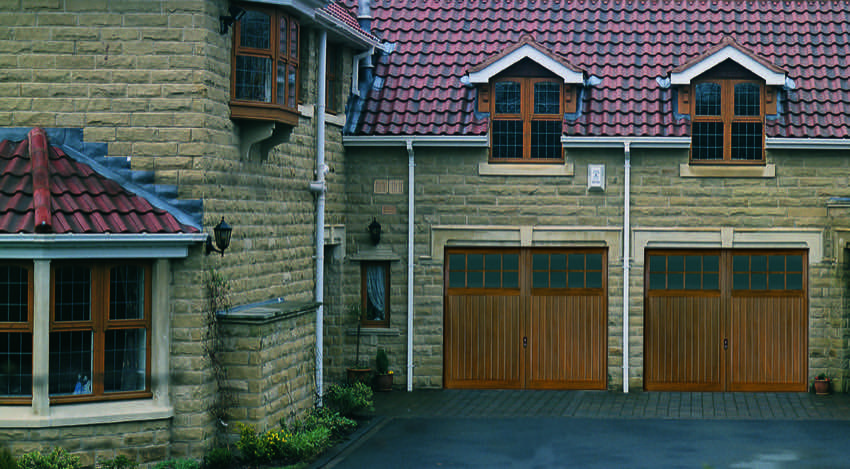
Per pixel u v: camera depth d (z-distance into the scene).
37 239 13.23
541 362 21.38
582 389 21.28
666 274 21.27
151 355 14.49
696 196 21.05
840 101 21.08
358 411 18.92
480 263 21.53
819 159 20.89
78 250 13.62
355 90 21.78
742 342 21.11
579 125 20.98
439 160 21.44
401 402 20.00
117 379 14.38
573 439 16.67
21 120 14.62
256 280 16.31
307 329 17.14
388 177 21.48
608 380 21.19
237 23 15.48
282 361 15.83
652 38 22.38
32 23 14.62
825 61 21.75
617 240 21.14
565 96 21.14
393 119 21.34
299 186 18.30
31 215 13.48
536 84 21.36
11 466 11.84
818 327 20.94
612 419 18.31
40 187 13.67
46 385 13.70
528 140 21.34
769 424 17.88
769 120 20.97
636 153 21.08
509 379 21.44
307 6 16.72
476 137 20.94
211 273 14.73
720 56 20.70
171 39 14.60
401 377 21.53
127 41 14.62
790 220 20.94
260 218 16.47
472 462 15.13
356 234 21.56
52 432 13.72
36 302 13.60
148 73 14.62
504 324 21.44
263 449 14.46
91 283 14.10
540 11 23.28
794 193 20.92
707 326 21.17
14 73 14.61
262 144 16.47
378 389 21.20
